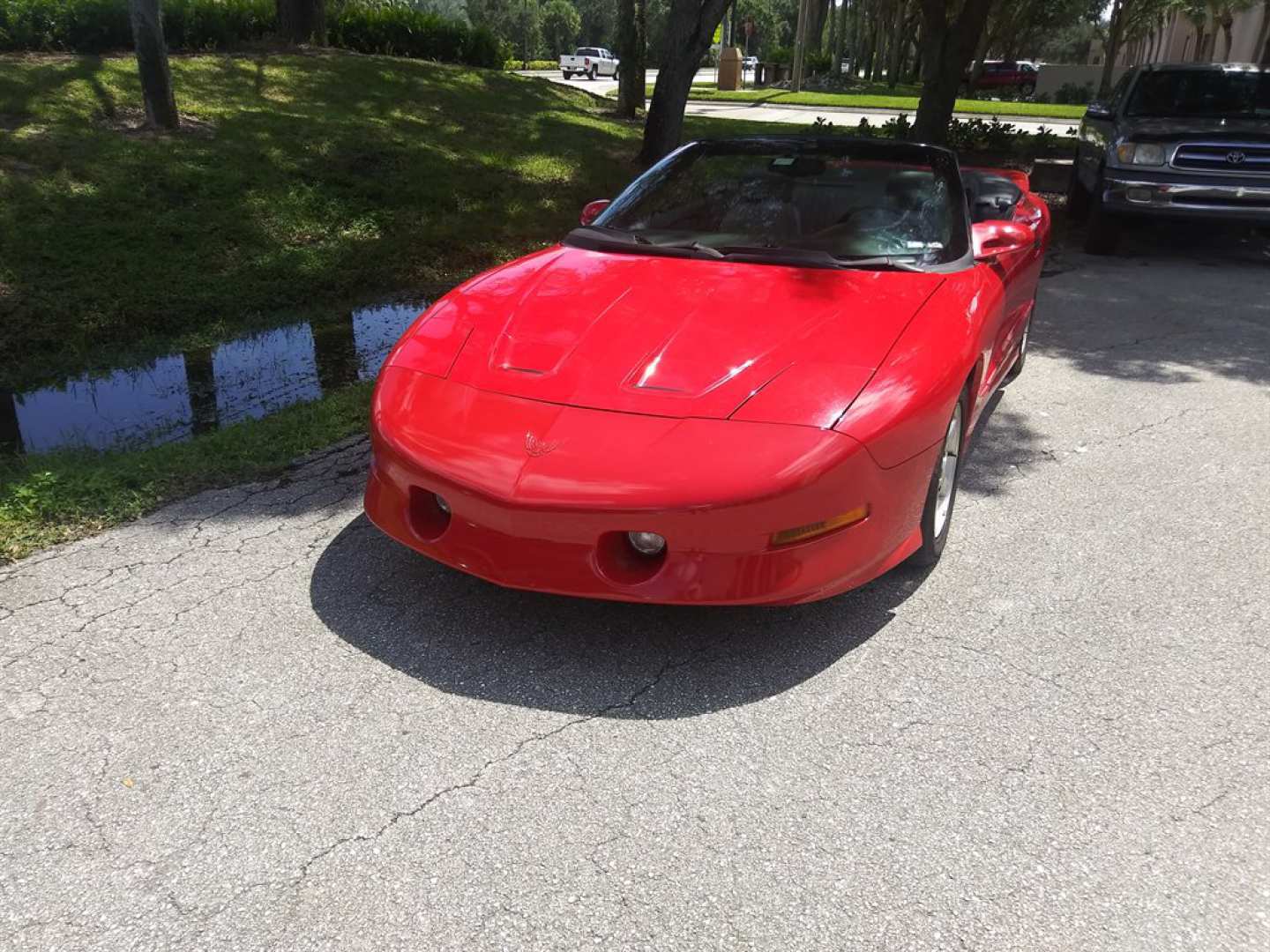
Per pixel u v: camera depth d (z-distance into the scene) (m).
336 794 2.25
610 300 3.27
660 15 66.06
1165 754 2.43
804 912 1.94
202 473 4.01
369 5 21.06
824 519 2.63
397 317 7.37
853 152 4.28
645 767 2.36
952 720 2.55
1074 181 11.35
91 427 5.18
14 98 10.56
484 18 79.00
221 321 7.05
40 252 7.26
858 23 58.06
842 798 2.26
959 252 3.75
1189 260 9.43
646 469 2.57
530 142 13.16
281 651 2.80
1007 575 3.33
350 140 11.21
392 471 2.89
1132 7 38.53
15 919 1.90
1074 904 1.97
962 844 2.12
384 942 1.86
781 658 2.82
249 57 15.29
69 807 2.20
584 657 2.81
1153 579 3.30
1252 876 2.04
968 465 4.30
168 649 2.81
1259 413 4.99
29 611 3.00
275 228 8.66
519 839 2.12
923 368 2.92
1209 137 8.69
